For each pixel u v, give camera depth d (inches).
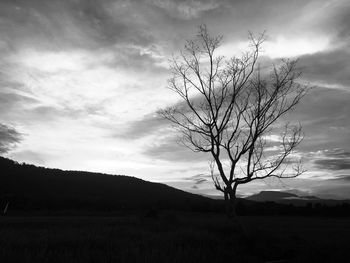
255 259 596.1
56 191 4803.2
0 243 580.7
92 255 513.3
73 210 3211.1
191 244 666.2
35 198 3784.5
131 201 4097.0
